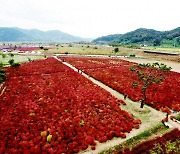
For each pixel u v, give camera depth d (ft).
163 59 300.40
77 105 93.71
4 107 89.25
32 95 106.32
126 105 102.53
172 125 81.25
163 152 59.88
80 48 472.44
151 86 134.72
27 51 376.07
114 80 150.10
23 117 79.82
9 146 61.67
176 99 110.63
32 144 62.23
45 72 173.06
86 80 146.30
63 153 61.11
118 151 62.39
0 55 295.07
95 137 69.82
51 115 82.07
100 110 90.02
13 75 158.10
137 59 303.27
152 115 91.25
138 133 74.33
